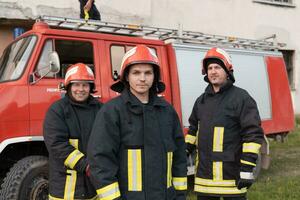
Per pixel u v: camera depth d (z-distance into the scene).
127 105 2.60
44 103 4.86
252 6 15.20
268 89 7.61
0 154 4.95
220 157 3.52
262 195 5.80
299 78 16.59
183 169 2.83
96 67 5.39
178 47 6.35
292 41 16.34
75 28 5.66
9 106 4.61
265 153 4.80
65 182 3.32
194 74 6.46
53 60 4.62
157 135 2.62
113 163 2.55
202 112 3.67
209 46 6.82
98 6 11.36
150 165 2.56
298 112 16.52
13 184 4.53
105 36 5.55
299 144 10.34
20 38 5.42
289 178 6.94
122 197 2.54
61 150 3.28
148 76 2.60
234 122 3.51
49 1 10.51
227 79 3.60
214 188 3.53
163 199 2.59
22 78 4.80
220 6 14.34
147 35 6.54
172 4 13.21
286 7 16.11
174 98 6.18
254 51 7.53
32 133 4.75
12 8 10.04
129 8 11.92
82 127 3.43
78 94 3.43
